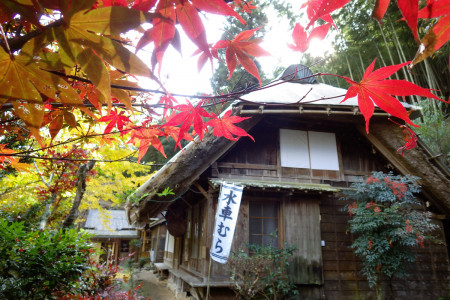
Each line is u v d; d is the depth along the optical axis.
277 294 5.35
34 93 0.50
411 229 4.91
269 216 5.99
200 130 0.92
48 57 0.46
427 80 10.89
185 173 5.29
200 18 0.45
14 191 4.64
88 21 0.42
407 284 6.15
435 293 6.18
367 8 6.86
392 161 6.45
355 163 6.99
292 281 5.54
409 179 5.50
